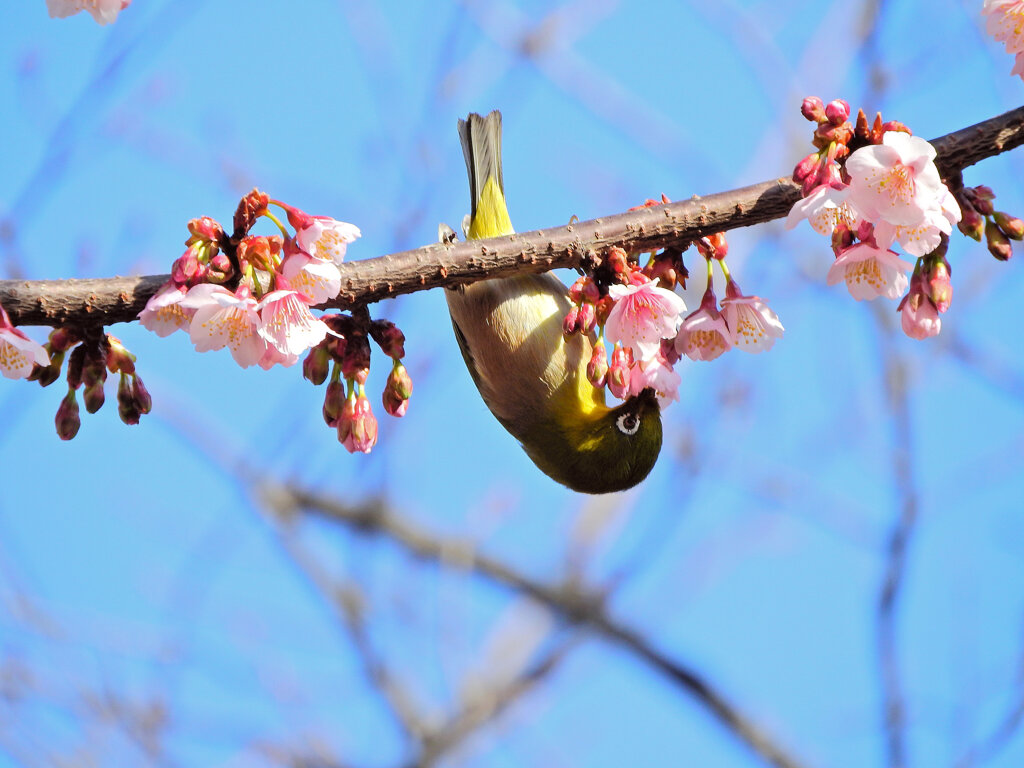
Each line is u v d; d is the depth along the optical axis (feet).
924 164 13.96
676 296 15.40
